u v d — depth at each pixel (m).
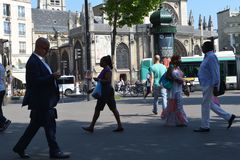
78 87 55.75
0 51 41.91
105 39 81.19
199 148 8.45
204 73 10.73
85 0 31.27
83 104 24.31
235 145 8.66
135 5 30.25
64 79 55.62
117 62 82.75
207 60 10.66
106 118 14.98
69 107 21.97
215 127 11.56
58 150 7.89
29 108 7.90
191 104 20.31
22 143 7.98
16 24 87.06
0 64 12.45
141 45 83.81
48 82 7.79
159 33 23.86
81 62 83.69
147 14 30.88
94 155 8.02
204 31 95.88
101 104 11.33
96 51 80.25
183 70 43.56
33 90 7.84
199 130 10.81
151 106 20.20
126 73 83.44
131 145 9.05
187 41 90.38
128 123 13.23
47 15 114.12
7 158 8.04
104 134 10.92
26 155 8.04
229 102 21.02
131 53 83.62
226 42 92.00
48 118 7.86
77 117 15.99
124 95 40.12
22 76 70.12
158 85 15.21
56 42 110.69
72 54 88.00
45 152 8.59
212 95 10.73
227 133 10.38
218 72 10.57
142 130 11.48
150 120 13.95
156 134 10.61
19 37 87.56
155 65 15.22
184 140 9.52
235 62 43.19
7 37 85.06
